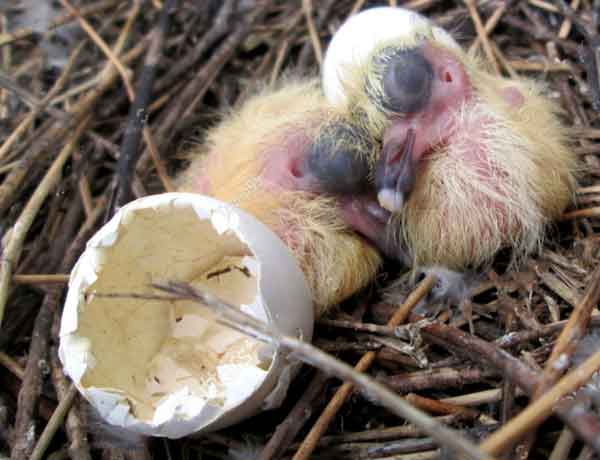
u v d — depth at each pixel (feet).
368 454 0.47
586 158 0.57
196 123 0.66
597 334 0.47
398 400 0.38
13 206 0.59
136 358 0.48
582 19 0.62
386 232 0.54
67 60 0.70
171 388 0.47
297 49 0.69
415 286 0.54
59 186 0.61
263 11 0.70
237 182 0.55
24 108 0.66
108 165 0.64
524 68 0.63
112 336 0.47
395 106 0.52
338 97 0.56
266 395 0.45
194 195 0.46
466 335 0.47
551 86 0.62
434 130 0.52
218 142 0.59
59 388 0.51
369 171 0.53
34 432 0.50
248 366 0.45
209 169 0.57
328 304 0.52
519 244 0.53
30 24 0.71
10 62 0.71
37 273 0.57
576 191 0.56
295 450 0.48
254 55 0.70
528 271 0.52
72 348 0.45
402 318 0.51
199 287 0.49
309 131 0.54
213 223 0.46
